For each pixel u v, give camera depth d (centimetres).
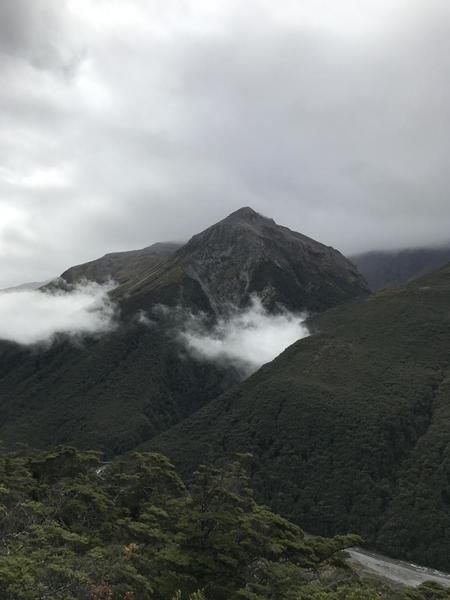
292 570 3250
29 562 2233
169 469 5191
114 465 5288
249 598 2831
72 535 2902
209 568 3050
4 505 3309
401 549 9462
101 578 2502
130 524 3500
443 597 3956
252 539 3381
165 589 2823
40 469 4931
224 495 3919
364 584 3603
